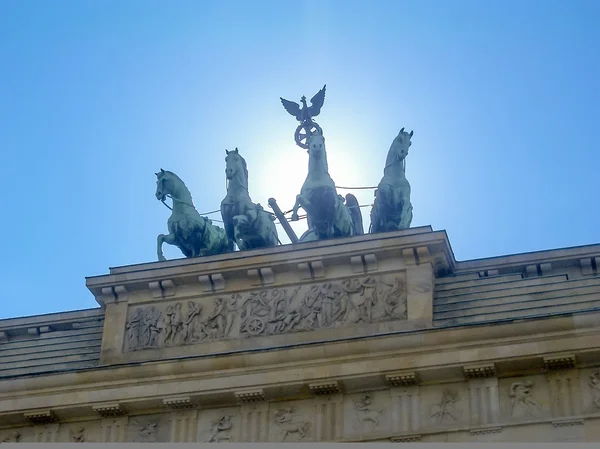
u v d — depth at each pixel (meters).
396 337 82.56
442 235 86.25
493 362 80.50
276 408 84.44
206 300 90.00
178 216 95.12
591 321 79.62
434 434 80.56
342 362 83.12
